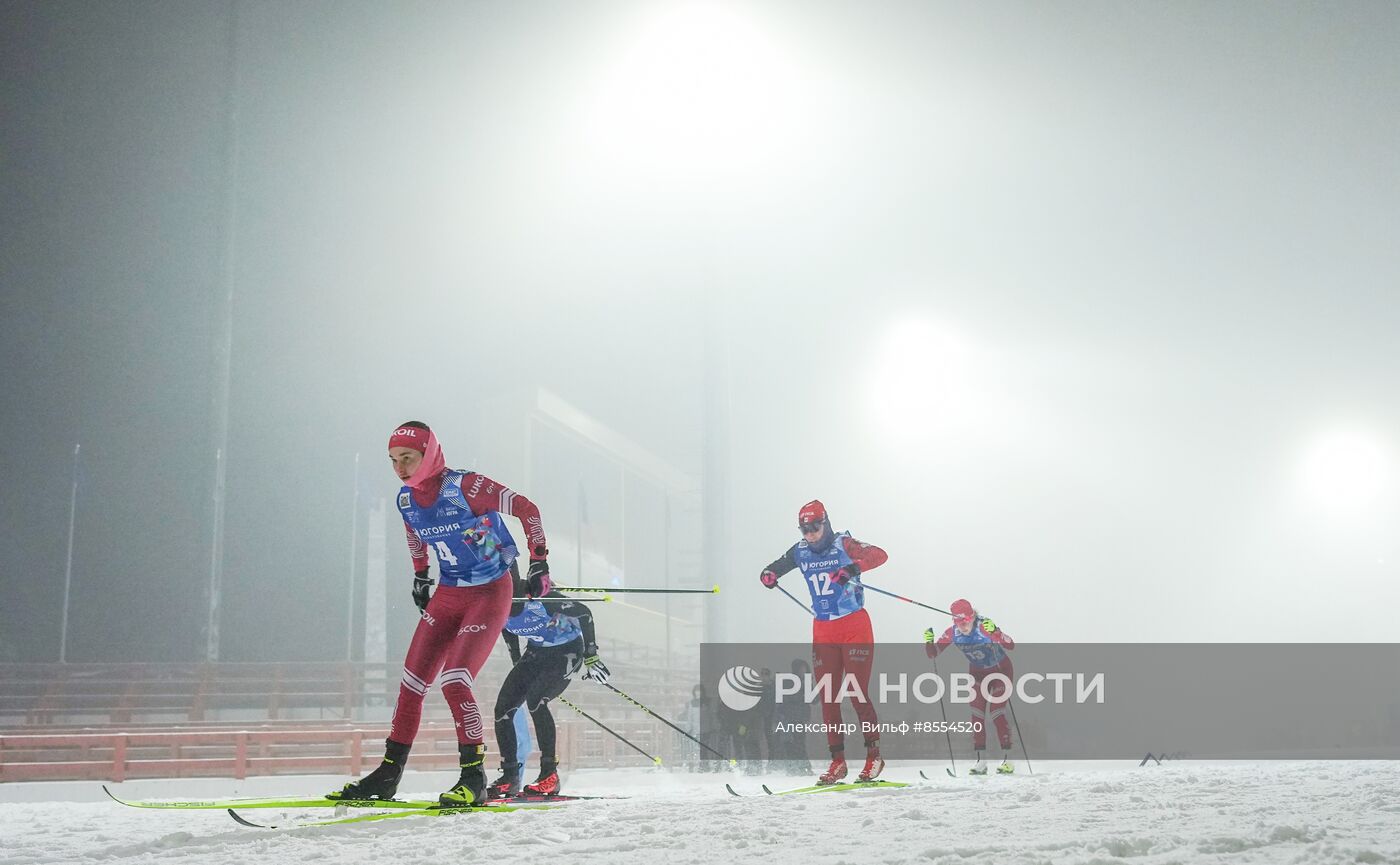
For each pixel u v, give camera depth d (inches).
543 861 129.3
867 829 158.6
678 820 178.1
